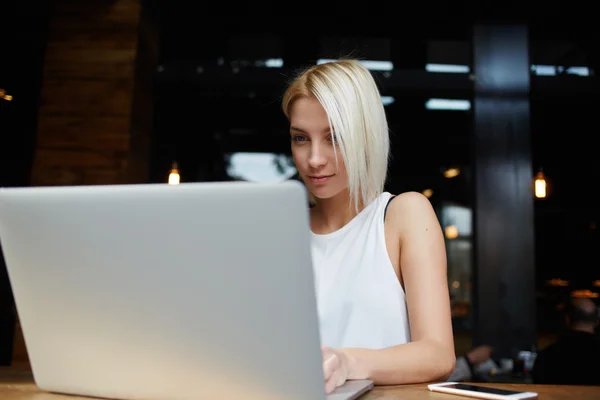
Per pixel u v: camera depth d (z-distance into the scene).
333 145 1.07
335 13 5.66
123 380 0.67
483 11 5.44
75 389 0.72
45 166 4.53
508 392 0.72
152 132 5.30
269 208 0.56
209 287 0.60
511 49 5.53
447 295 0.99
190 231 0.59
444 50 6.06
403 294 1.08
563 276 10.24
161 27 5.52
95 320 0.67
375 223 1.13
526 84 5.50
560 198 10.04
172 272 0.61
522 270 5.27
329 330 1.14
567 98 5.74
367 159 1.11
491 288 5.25
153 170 5.61
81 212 0.64
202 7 5.54
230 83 5.39
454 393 0.74
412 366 0.83
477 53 5.52
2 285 4.37
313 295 0.56
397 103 6.69
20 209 0.67
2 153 4.93
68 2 4.70
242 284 0.58
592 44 5.93
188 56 6.10
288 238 0.55
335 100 1.05
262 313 0.58
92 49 4.66
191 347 0.62
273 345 0.58
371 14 5.63
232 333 0.60
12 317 4.36
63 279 0.67
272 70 5.41
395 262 1.09
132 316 0.64
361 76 1.09
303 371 0.58
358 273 1.12
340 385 0.73
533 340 5.18
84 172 4.52
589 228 10.16
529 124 5.46
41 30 4.68
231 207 0.57
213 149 7.07
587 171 9.15
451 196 10.14
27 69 4.77
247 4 5.55
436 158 8.74
